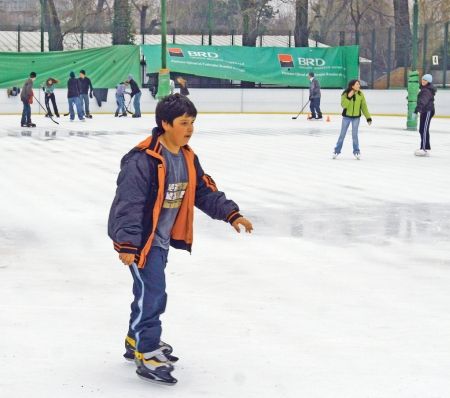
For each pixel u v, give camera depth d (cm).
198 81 4106
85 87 3531
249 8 4478
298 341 579
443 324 623
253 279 765
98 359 541
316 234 998
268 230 1020
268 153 2053
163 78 3000
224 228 1032
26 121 3067
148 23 5944
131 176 474
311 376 510
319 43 4938
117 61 3953
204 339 582
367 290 728
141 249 482
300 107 4097
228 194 1327
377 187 1438
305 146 2270
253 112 4109
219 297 698
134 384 496
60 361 536
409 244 945
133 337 518
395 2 4778
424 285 750
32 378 505
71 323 620
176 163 489
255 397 476
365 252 897
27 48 4184
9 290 718
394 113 4000
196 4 5753
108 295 703
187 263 831
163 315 641
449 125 3300
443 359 543
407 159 1944
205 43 4481
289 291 721
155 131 489
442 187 1448
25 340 578
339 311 657
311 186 1441
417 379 505
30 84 2950
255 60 4094
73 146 2175
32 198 1265
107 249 898
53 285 737
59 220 1076
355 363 534
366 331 604
